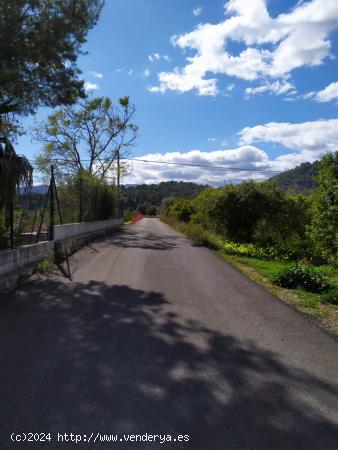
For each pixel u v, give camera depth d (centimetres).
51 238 1117
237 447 281
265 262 1313
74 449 273
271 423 313
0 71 956
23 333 504
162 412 323
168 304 672
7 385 363
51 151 2820
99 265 1057
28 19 1053
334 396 364
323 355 467
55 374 388
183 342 491
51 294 712
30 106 1174
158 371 402
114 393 352
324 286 853
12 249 822
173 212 4662
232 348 478
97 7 1194
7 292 718
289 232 1694
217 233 1892
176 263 1155
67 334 504
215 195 1862
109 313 603
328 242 1019
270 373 409
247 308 671
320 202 1014
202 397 351
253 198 1762
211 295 758
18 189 810
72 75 1208
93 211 2081
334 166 976
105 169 3070
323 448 283
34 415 313
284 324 587
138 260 1179
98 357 433
